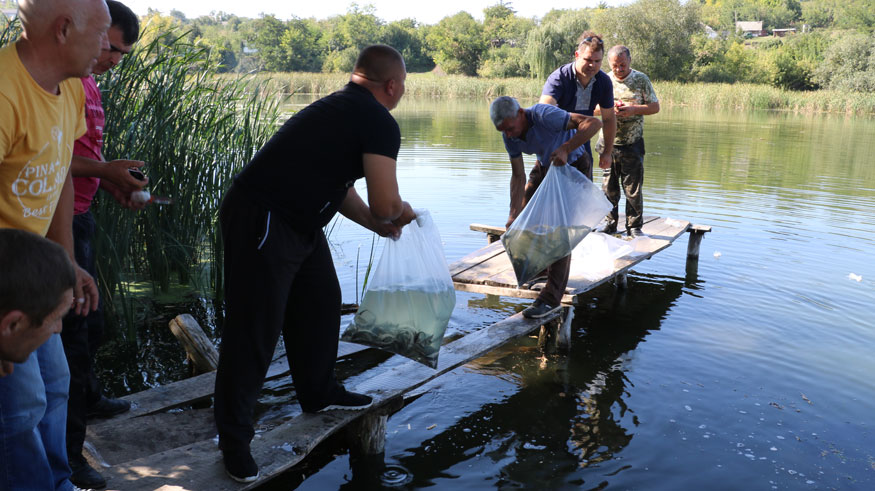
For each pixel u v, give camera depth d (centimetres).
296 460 254
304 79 3334
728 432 321
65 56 186
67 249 223
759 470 289
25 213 192
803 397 358
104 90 421
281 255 238
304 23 7038
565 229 398
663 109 2948
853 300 512
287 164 235
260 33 6569
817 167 1188
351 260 580
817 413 341
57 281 147
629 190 590
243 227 236
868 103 2992
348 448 302
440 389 365
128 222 429
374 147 238
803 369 392
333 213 252
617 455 299
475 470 286
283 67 6519
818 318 475
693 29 4891
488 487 274
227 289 241
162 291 489
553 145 412
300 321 270
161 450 273
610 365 399
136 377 363
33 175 188
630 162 583
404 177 989
